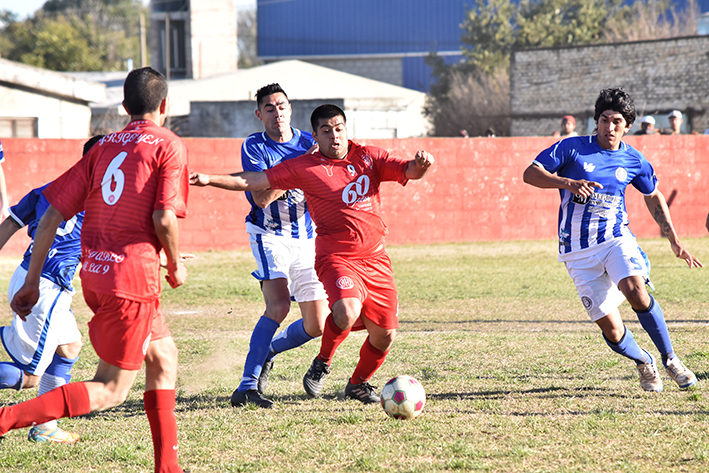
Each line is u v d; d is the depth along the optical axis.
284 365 16.34
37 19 176.75
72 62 156.62
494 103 111.12
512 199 44.97
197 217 41.16
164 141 8.98
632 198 45.09
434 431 11.16
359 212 12.41
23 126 65.88
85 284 8.98
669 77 78.44
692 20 114.81
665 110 78.81
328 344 12.93
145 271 8.87
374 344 12.91
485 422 11.54
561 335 18.84
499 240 45.03
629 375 14.51
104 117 82.31
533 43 122.69
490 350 17.14
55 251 11.38
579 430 10.96
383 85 122.00
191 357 17.23
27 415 8.56
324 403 13.12
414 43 176.62
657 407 12.14
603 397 12.91
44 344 11.21
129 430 11.68
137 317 8.84
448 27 175.00
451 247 42.44
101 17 193.38
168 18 119.69
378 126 79.56
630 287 12.99
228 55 124.56
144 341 8.95
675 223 45.28
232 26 124.06
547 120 86.75
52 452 10.54
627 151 13.80
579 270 13.80
